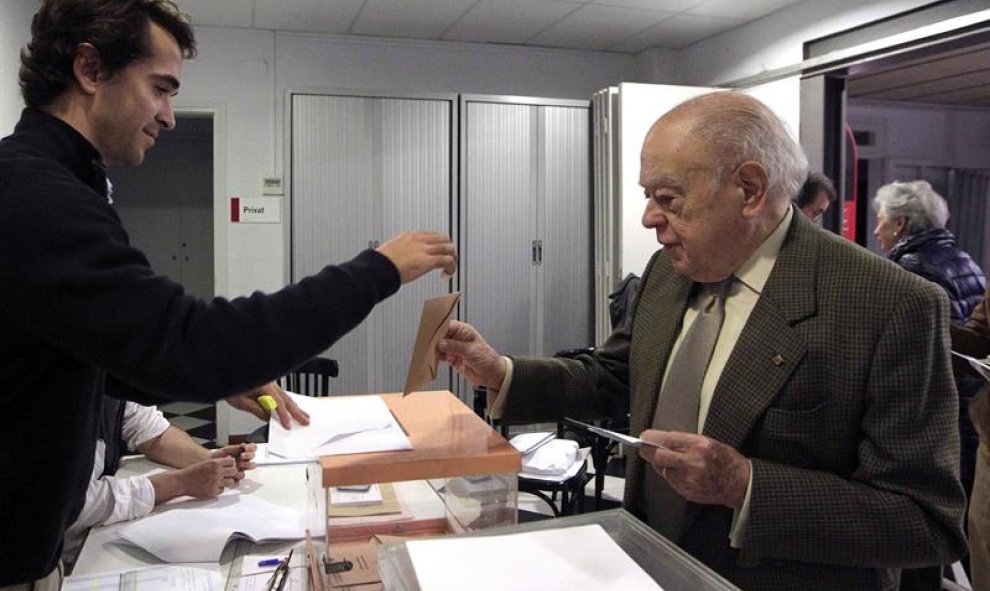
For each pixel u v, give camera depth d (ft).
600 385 4.09
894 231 10.41
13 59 11.00
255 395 3.81
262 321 2.74
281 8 13.43
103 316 2.62
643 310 3.95
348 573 2.93
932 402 2.97
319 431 3.34
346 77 15.31
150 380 2.68
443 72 15.88
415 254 3.12
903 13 11.25
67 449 3.20
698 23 14.51
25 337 2.97
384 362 14.20
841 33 12.41
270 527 4.19
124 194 22.93
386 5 13.32
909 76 17.43
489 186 14.55
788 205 3.35
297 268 13.88
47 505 3.19
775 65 13.87
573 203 15.02
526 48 16.34
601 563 2.35
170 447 5.59
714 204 3.09
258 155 14.90
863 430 3.05
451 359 3.76
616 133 14.02
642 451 2.82
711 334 3.43
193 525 4.21
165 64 3.34
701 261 3.27
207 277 23.58
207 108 14.65
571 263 15.10
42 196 2.70
